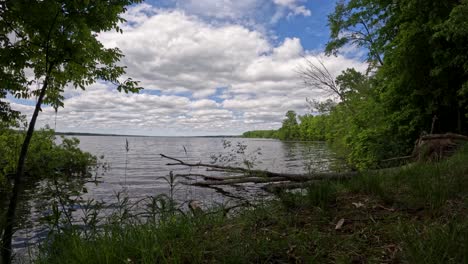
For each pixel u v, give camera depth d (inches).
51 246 126.4
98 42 178.7
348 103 710.5
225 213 163.0
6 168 343.9
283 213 134.1
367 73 659.4
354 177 190.1
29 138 156.3
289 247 97.2
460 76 421.4
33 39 159.3
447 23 335.6
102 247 99.0
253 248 94.6
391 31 540.7
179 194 365.4
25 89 174.2
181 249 97.4
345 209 133.4
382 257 87.4
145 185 464.4
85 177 545.0
